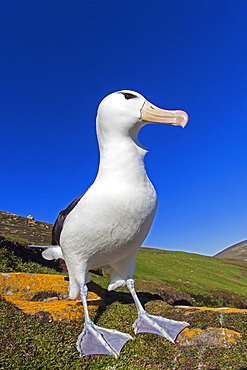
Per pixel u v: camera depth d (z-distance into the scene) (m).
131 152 0.62
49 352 0.49
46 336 0.54
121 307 0.73
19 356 0.47
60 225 0.70
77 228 0.60
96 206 0.58
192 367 0.47
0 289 0.74
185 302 1.39
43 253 0.81
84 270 0.64
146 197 0.60
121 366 0.48
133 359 0.50
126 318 0.67
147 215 0.61
